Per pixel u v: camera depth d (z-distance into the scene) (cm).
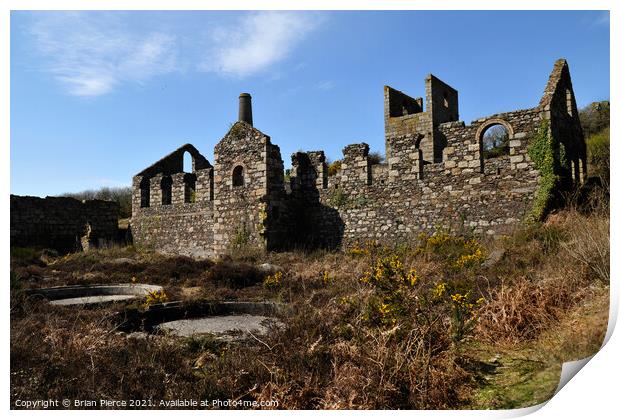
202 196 2500
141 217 2819
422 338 619
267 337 753
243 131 2056
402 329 655
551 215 1408
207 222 2448
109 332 825
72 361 650
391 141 1847
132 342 776
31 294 1216
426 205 1741
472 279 978
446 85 3109
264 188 1959
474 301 825
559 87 1623
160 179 2745
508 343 699
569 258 913
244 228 2012
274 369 619
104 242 2819
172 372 657
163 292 1195
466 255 1214
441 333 675
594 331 617
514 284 866
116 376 621
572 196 1475
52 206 2819
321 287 1235
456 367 603
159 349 727
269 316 1060
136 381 611
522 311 736
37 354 656
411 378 572
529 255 1123
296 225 2072
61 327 830
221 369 652
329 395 566
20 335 718
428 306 706
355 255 1630
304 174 2108
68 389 584
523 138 1557
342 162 1980
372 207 1878
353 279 1169
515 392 554
